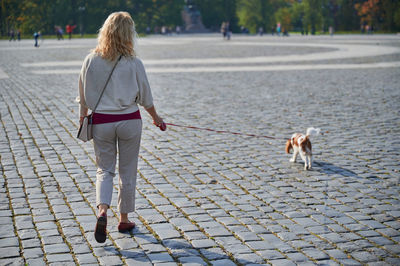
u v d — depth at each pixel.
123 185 5.59
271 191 7.25
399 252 5.28
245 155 9.28
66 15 100.56
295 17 127.38
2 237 5.51
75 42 61.62
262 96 16.34
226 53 37.53
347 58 30.98
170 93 17.02
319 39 65.06
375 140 10.45
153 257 5.09
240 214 6.30
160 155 9.20
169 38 78.94
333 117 12.86
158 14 117.94
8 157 8.92
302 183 7.64
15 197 6.83
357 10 108.94
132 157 5.52
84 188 7.24
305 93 16.98
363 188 7.42
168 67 26.31
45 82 20.05
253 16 128.12
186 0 134.75
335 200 6.89
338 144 10.13
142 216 6.21
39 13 97.94
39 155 9.07
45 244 5.34
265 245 5.39
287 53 36.72
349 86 18.59
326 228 5.89
